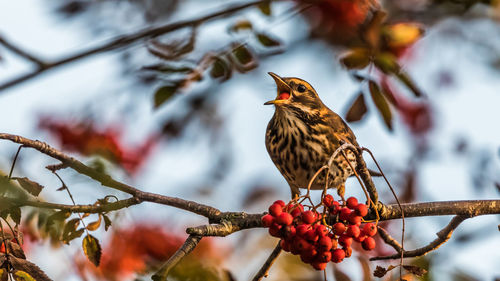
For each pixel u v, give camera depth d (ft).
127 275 34.73
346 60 31.07
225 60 30.32
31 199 27.61
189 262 28.25
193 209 31.07
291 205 26.81
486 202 33.55
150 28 37.99
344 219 26.73
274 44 31.19
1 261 24.20
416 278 31.96
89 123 42.60
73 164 28.63
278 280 39.42
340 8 37.70
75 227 27.61
